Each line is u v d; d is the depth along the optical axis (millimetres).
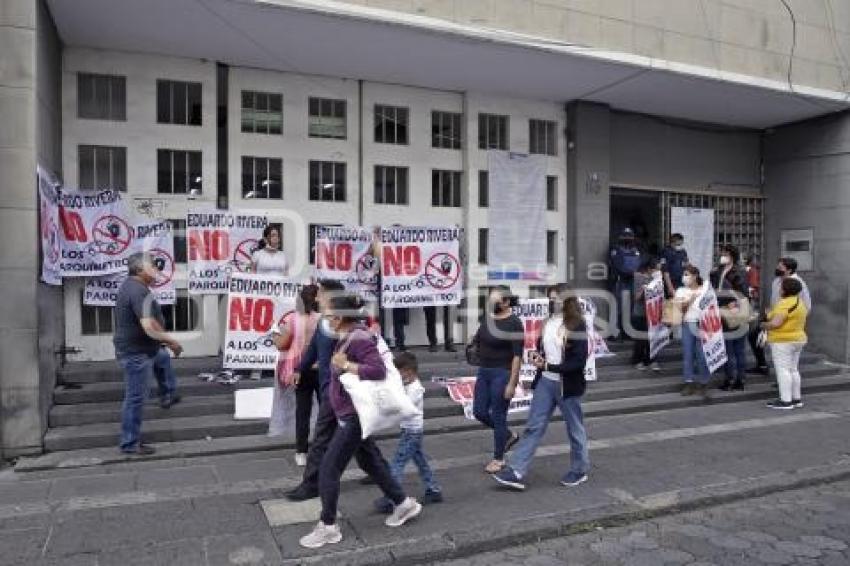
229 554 4625
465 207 10414
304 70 9328
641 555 4820
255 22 7645
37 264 6535
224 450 6766
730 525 5395
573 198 11047
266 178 9336
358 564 4559
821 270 12484
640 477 6371
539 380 6125
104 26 7711
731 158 12930
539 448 7352
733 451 7293
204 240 8523
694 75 9867
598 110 11164
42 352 6715
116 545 4746
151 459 6551
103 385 7652
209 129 8898
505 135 10781
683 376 9914
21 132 6422
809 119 12555
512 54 8797
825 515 5617
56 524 5090
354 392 4738
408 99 10109
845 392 10734
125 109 8547
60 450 6609
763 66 10648
